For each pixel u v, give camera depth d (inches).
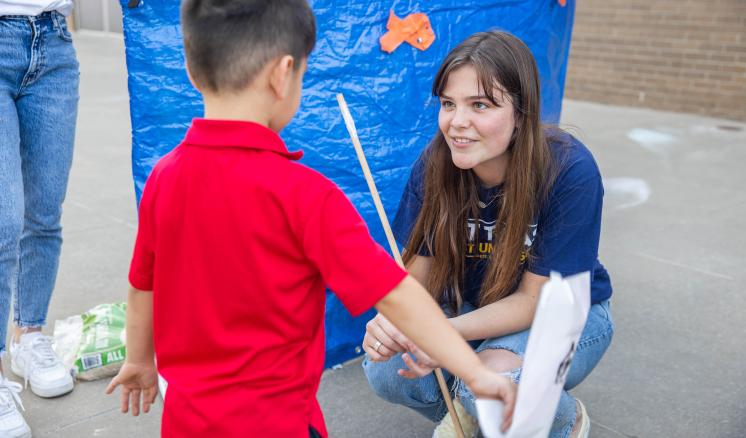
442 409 81.7
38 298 97.8
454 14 105.4
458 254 76.4
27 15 81.7
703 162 236.4
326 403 97.7
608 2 336.5
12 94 84.3
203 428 52.0
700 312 127.6
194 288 51.2
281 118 51.2
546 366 45.2
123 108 301.0
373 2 97.5
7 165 81.4
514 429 44.8
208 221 49.5
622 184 207.8
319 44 94.5
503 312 71.8
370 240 49.3
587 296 48.5
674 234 167.2
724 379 106.0
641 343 115.6
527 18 115.6
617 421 94.8
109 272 136.1
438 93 70.5
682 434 92.4
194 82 50.6
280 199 48.1
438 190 75.2
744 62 300.8
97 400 96.2
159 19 85.3
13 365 100.7
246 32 47.4
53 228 95.3
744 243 162.7
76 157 221.1
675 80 323.0
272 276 49.3
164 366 54.9
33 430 89.1
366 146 100.7
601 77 346.0
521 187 70.1
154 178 52.8
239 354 51.0
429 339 48.4
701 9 308.8
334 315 103.9
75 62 90.7
